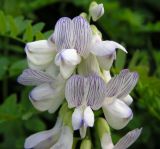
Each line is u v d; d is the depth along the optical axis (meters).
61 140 0.07
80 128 0.07
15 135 0.11
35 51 0.07
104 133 0.07
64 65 0.07
